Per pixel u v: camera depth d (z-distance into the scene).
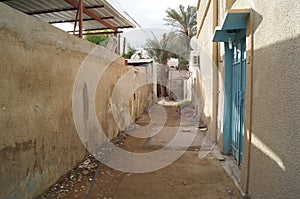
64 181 3.77
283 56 2.21
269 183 2.51
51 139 3.49
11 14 2.64
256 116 2.91
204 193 3.43
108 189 3.58
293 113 2.02
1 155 2.54
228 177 3.97
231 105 5.02
